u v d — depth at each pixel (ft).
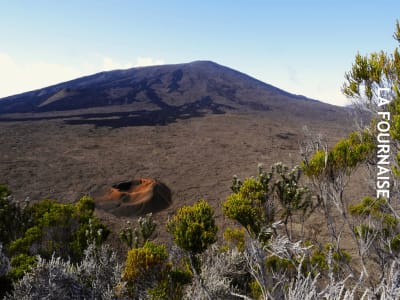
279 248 9.64
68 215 24.36
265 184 15.81
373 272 14.43
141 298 13.70
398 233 13.53
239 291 14.82
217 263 16.83
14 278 16.15
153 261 14.03
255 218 12.78
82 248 22.30
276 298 9.31
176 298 13.89
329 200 12.97
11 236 25.63
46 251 22.48
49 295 14.30
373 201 14.78
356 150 11.78
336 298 8.04
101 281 16.35
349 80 12.78
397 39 11.43
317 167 12.10
